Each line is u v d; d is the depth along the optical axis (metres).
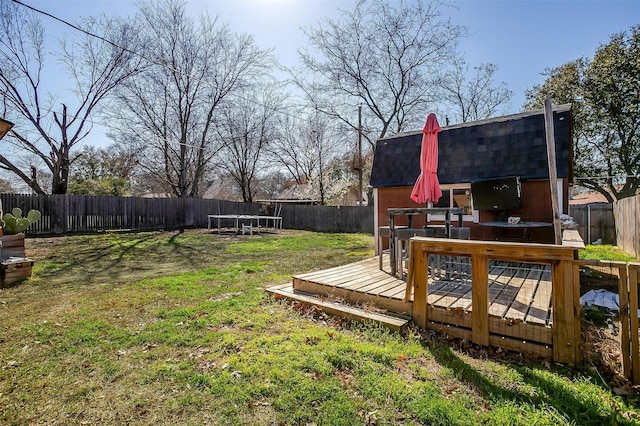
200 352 2.69
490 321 2.80
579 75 14.10
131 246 9.45
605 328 3.20
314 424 1.82
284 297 4.11
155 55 15.71
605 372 2.35
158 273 5.85
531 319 2.70
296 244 10.38
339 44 16.34
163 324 3.30
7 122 5.61
